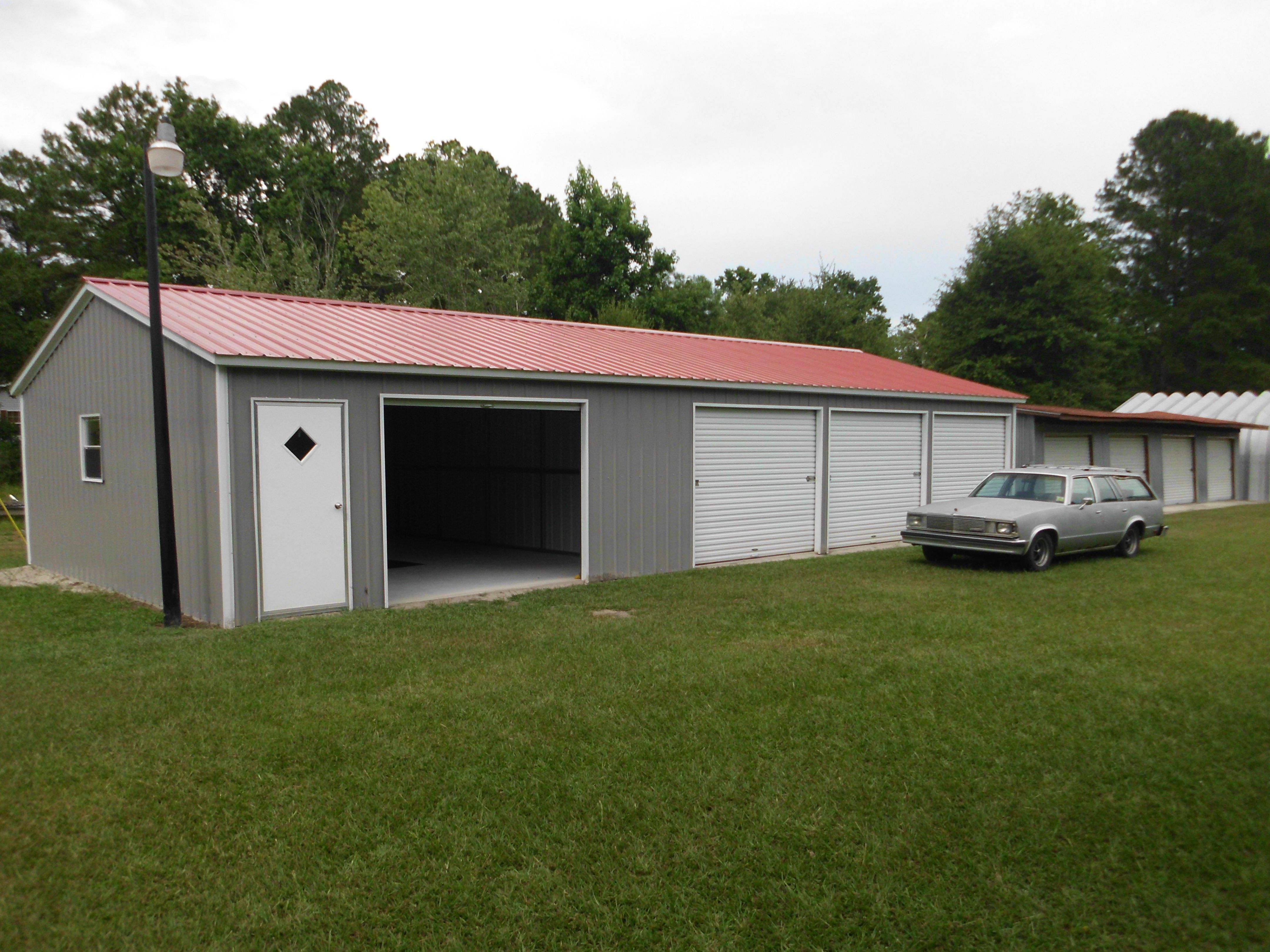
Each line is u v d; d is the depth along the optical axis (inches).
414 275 1365.7
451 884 144.9
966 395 681.6
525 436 609.9
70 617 362.9
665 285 1510.8
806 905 139.2
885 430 633.6
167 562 341.1
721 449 527.2
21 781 184.7
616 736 210.2
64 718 223.6
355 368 364.2
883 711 228.2
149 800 175.6
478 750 199.9
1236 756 197.3
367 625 335.3
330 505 363.9
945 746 202.1
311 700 237.6
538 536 602.5
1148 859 152.9
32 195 1542.8
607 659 280.8
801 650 293.4
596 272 1450.5
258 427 342.3
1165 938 131.3
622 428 469.7
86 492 464.8
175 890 143.9
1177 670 267.4
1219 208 1902.1
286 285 1290.6
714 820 166.7
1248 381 1828.2
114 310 416.8
